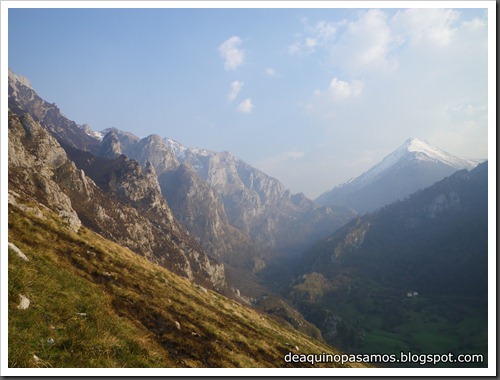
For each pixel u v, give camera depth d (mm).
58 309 16484
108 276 26312
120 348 16250
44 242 25703
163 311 24984
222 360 21969
